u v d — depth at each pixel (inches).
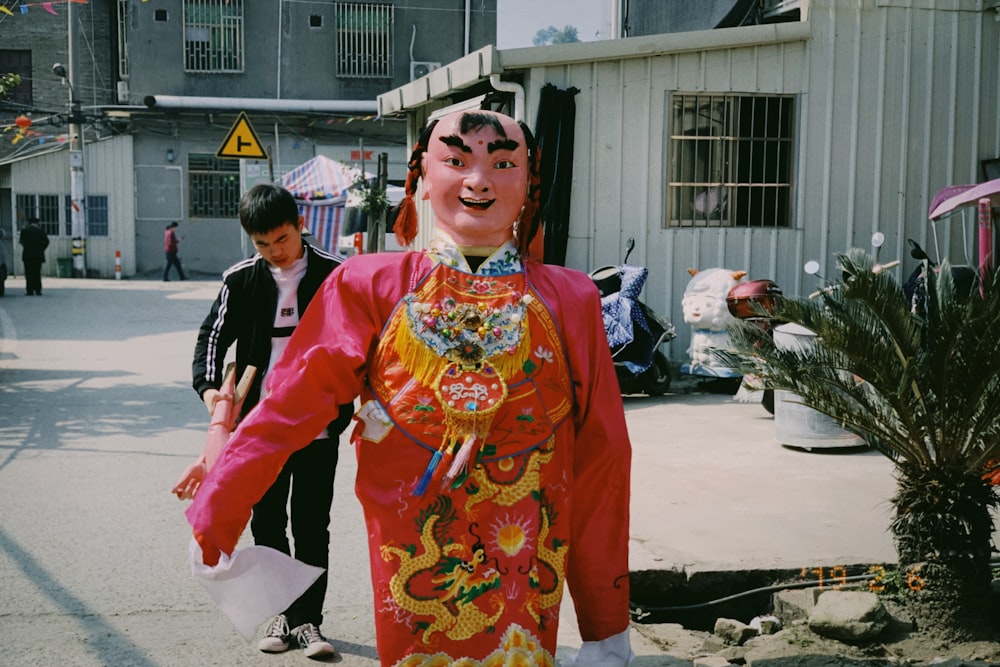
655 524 219.3
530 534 114.1
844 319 173.8
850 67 454.3
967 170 467.8
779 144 457.4
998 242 414.9
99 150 1144.2
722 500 239.0
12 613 180.9
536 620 113.9
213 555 111.9
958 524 168.2
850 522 221.0
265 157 679.7
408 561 113.0
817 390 180.2
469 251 121.5
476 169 119.9
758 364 185.6
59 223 1165.1
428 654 113.0
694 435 319.0
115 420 354.0
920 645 167.9
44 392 407.5
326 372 115.5
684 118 448.1
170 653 165.6
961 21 460.8
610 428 121.6
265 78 1166.3
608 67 437.1
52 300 842.8
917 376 168.6
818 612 171.8
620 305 386.0
